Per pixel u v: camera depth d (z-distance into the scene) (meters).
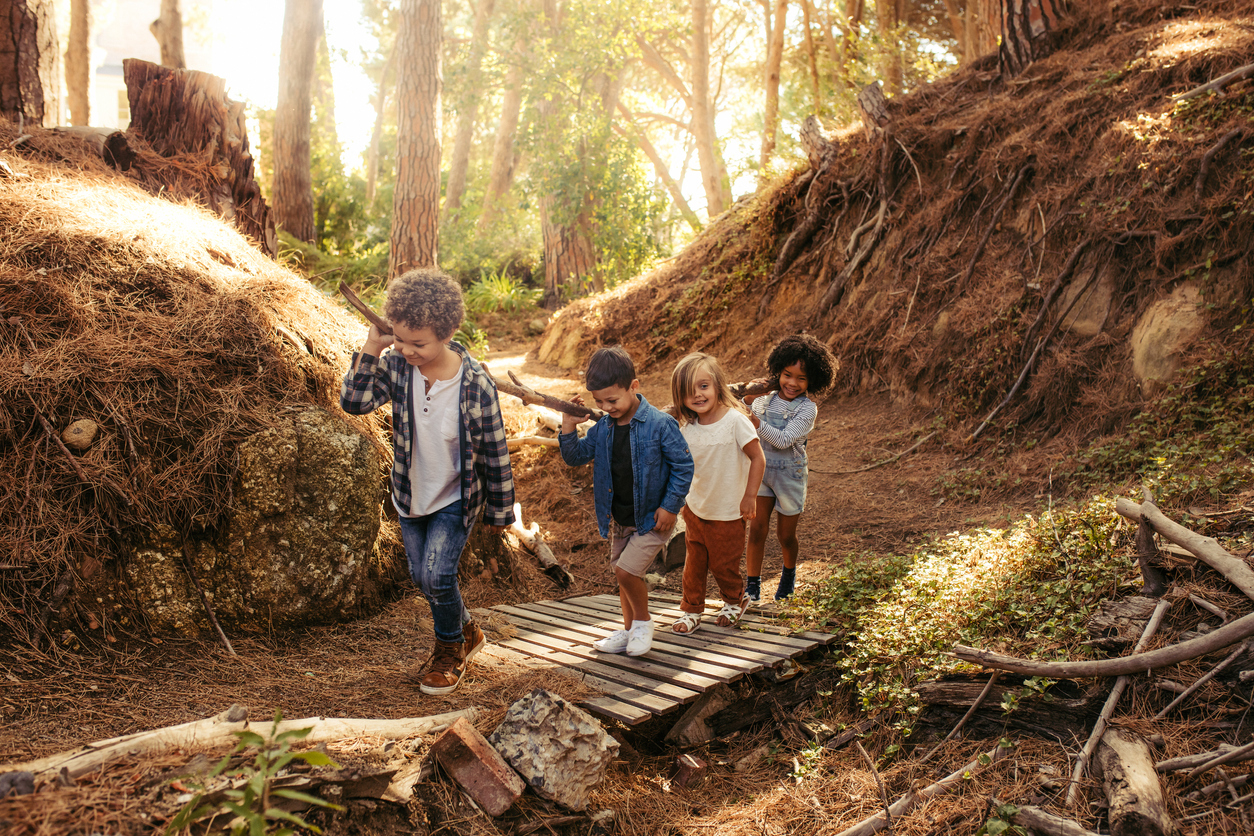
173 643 3.22
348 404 3.04
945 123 9.64
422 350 2.91
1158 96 7.47
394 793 2.50
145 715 2.71
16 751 2.34
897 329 8.52
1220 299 5.90
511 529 5.69
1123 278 6.67
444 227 21.95
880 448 7.46
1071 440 6.23
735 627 4.22
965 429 7.06
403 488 3.17
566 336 13.61
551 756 2.76
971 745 3.04
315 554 3.67
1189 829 2.40
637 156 17.95
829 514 6.32
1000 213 8.14
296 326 4.47
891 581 4.36
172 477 3.47
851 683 3.57
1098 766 2.66
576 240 18.02
